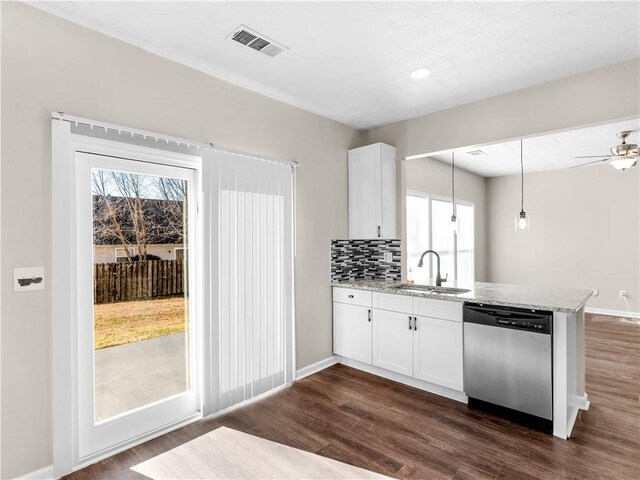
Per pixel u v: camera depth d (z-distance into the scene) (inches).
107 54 86.4
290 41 90.3
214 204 105.3
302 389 124.3
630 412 106.0
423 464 82.0
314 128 140.6
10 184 72.4
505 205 279.9
